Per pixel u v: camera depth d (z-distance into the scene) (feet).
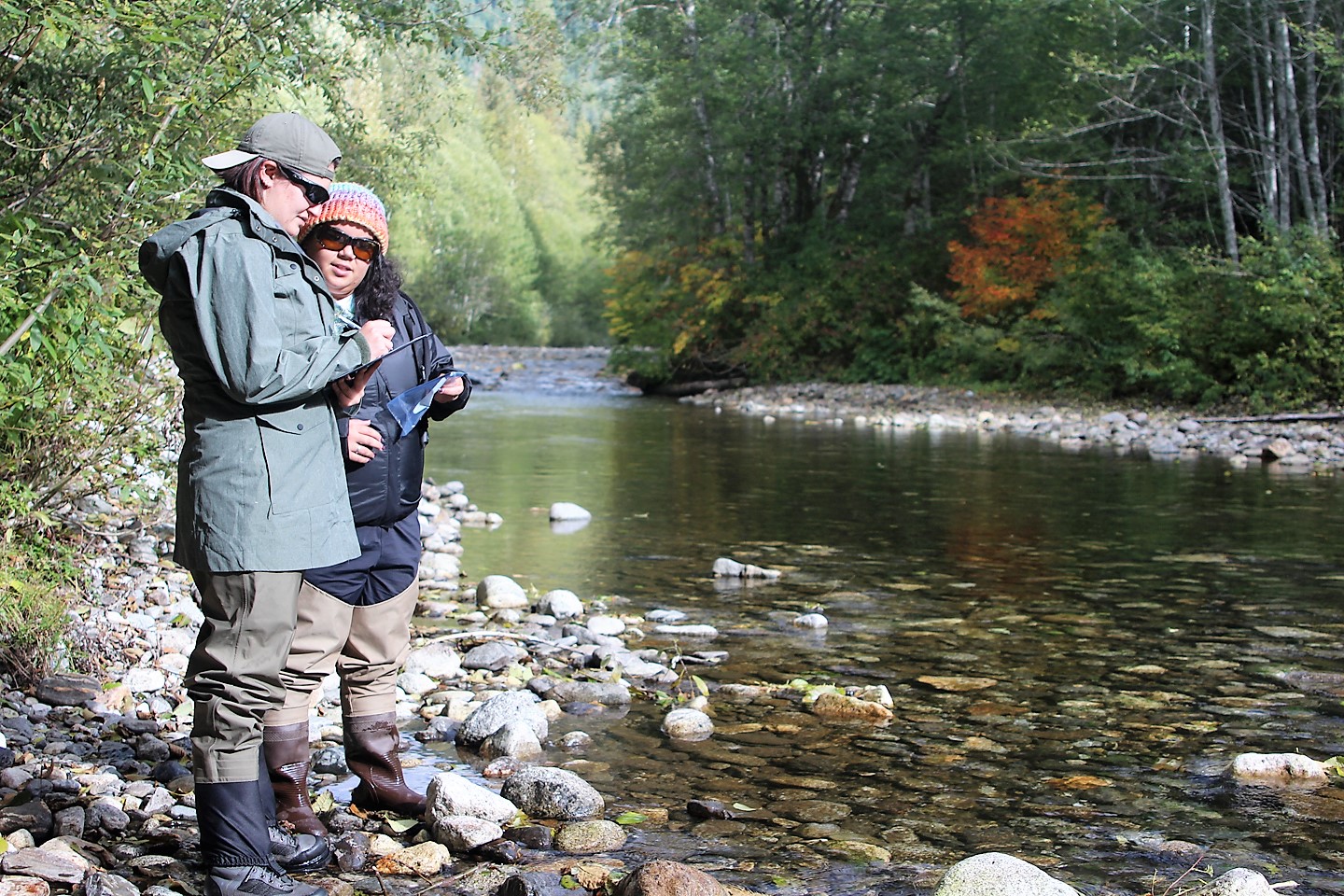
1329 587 20.75
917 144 83.10
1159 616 18.57
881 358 78.84
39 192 13.29
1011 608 19.15
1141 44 68.74
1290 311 53.93
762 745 12.47
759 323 82.89
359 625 10.22
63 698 12.59
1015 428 54.08
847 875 9.25
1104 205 71.82
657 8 82.28
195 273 7.89
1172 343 58.95
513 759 11.76
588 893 8.81
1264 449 41.70
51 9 11.21
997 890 8.41
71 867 8.52
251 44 15.79
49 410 14.53
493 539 25.14
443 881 9.05
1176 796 11.07
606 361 110.52
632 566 22.39
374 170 29.84
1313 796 11.09
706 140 84.94
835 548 24.45
